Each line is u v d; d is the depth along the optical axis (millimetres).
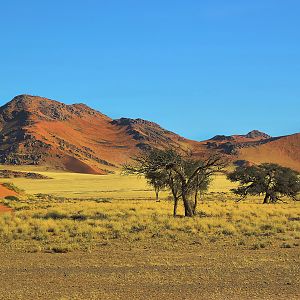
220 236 40469
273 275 24422
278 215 61375
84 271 25891
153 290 21344
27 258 30406
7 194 106875
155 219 53781
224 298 19875
